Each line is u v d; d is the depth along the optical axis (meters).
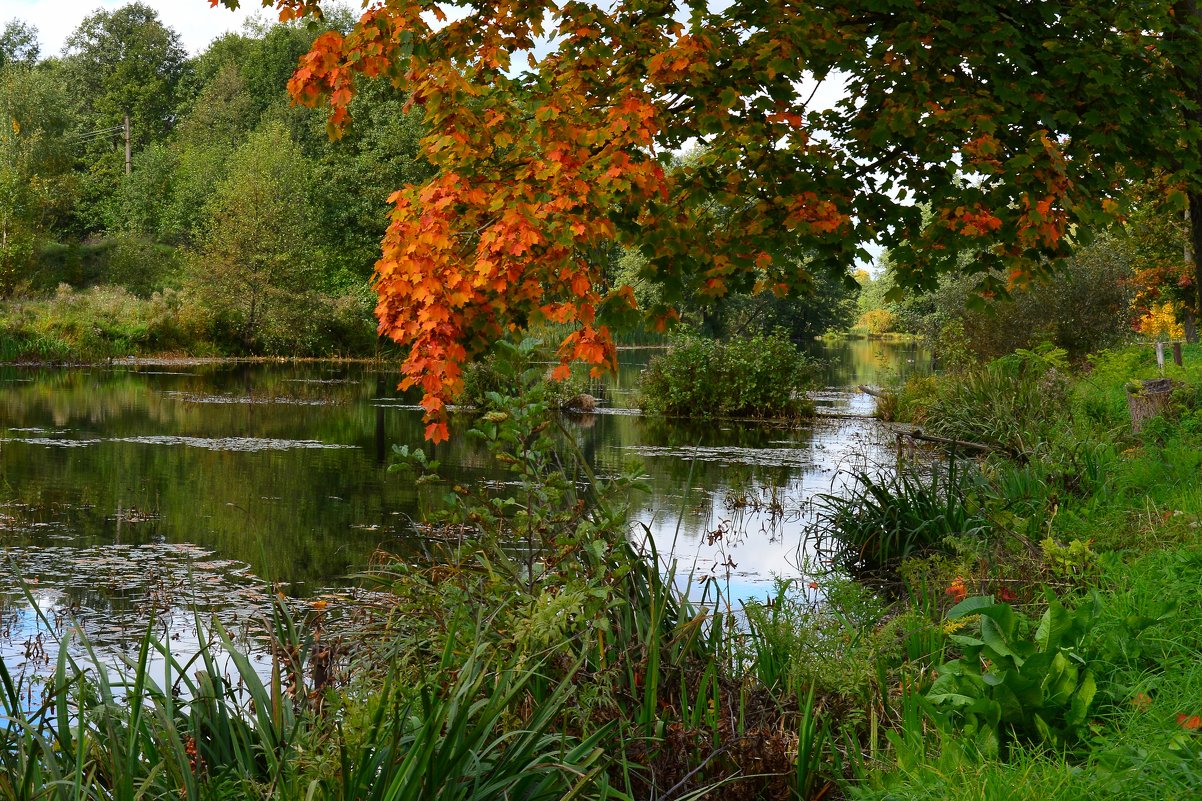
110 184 67.00
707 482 13.45
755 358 23.61
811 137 6.80
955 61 6.26
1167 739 3.39
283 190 46.59
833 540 9.39
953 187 6.43
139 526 9.89
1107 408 14.40
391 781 2.64
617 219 6.18
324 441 16.73
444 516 4.46
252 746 3.24
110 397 23.38
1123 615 4.72
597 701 3.79
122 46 77.69
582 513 4.48
